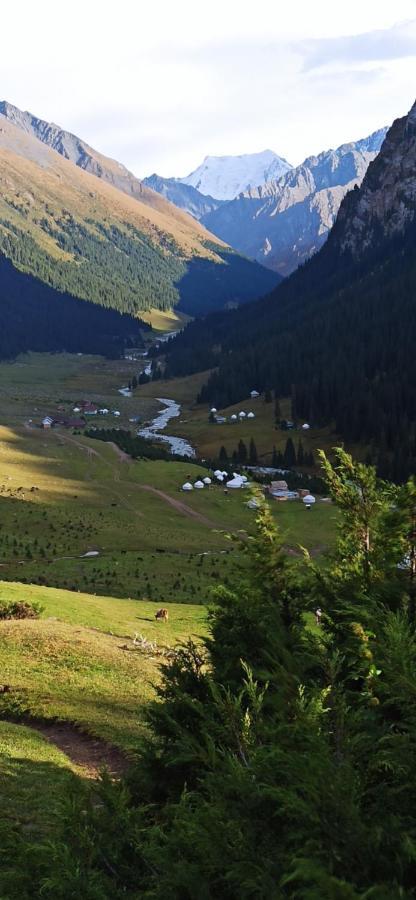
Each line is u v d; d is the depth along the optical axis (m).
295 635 13.23
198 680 14.99
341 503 13.78
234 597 15.02
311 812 6.77
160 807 12.96
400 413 189.50
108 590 71.12
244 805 8.05
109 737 27.38
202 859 7.99
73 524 104.62
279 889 6.88
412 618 11.57
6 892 9.52
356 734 8.49
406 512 12.59
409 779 7.42
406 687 8.20
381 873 6.51
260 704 10.16
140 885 9.38
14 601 47.47
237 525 118.69
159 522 115.06
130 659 38.88
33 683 33.53
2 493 119.75
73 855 9.57
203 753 10.07
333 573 13.33
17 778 22.20
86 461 159.88
